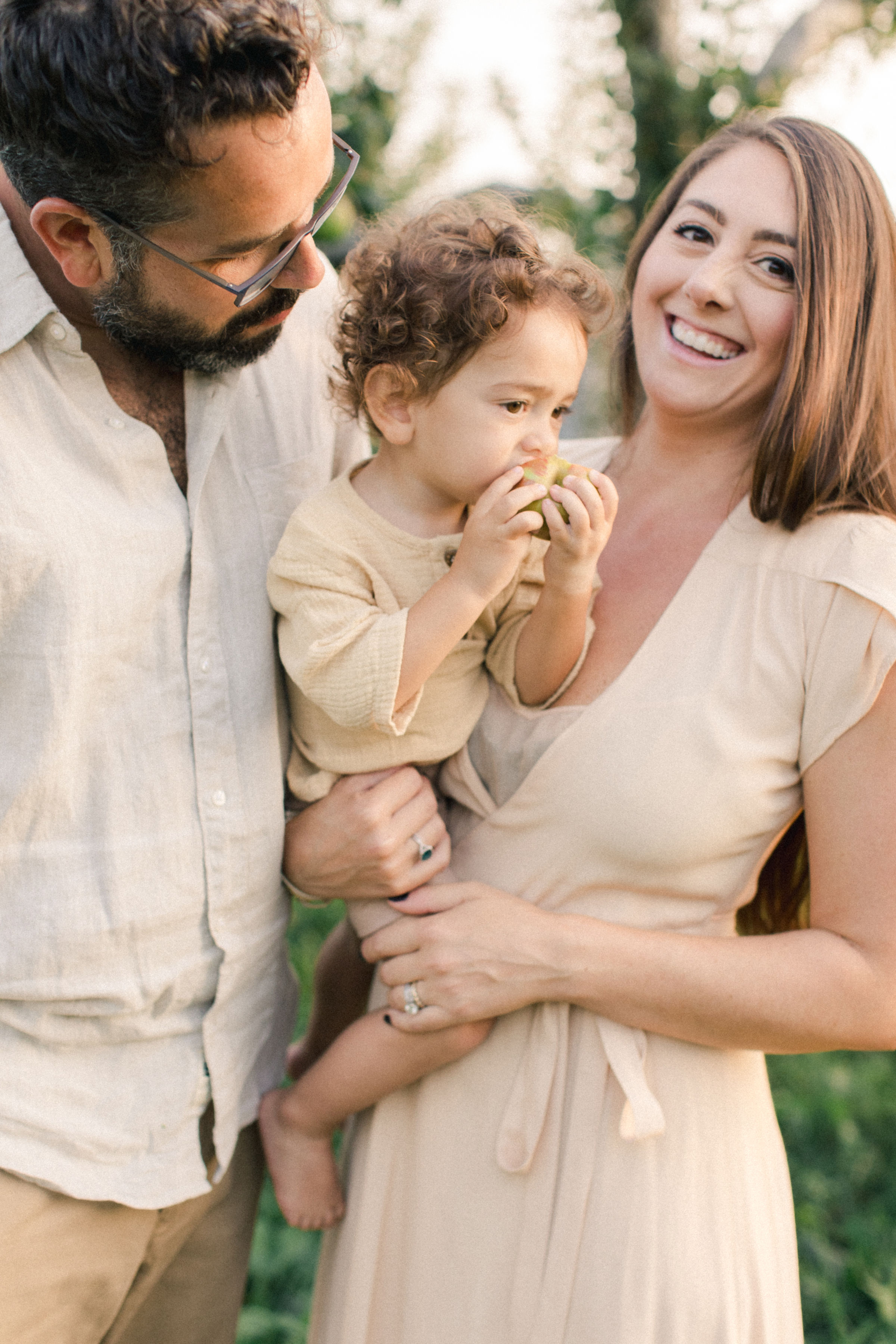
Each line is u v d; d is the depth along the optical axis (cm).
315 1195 171
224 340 144
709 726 149
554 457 147
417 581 154
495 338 140
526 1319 152
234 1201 180
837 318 148
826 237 148
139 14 114
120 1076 153
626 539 171
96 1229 152
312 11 133
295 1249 271
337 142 146
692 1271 147
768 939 150
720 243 155
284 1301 261
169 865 150
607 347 197
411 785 163
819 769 149
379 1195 166
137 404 152
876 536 147
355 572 150
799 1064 343
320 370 177
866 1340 254
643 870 154
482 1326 154
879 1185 303
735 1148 153
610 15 331
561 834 157
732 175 156
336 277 187
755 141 158
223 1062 162
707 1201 150
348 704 143
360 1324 164
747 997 146
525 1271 152
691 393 160
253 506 161
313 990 207
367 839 158
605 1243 149
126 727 146
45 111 122
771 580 152
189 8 115
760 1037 148
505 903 156
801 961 147
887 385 152
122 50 115
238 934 160
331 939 203
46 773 140
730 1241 150
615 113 337
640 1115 146
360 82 322
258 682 159
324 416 176
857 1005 146
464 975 154
